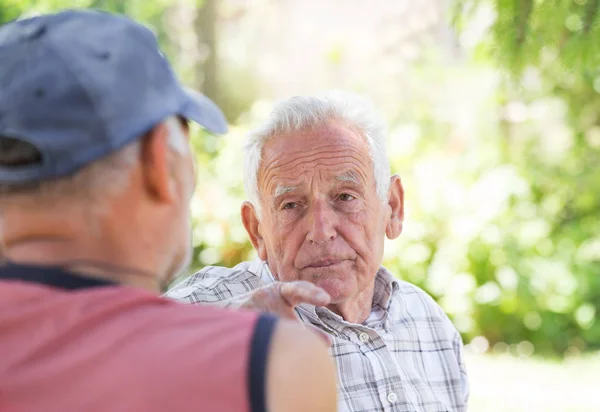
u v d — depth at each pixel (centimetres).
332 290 209
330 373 108
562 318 646
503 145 661
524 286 629
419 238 618
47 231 107
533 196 664
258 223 224
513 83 317
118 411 98
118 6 716
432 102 729
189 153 119
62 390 99
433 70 742
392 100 765
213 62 877
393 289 233
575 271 649
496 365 602
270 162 211
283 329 106
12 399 99
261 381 100
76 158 103
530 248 639
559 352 636
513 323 639
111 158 108
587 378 569
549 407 504
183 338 102
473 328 637
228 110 890
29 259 107
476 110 686
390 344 225
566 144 675
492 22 312
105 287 106
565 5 293
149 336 103
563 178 661
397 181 229
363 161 211
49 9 615
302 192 209
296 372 103
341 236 210
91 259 108
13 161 105
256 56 918
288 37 921
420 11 859
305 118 211
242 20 941
